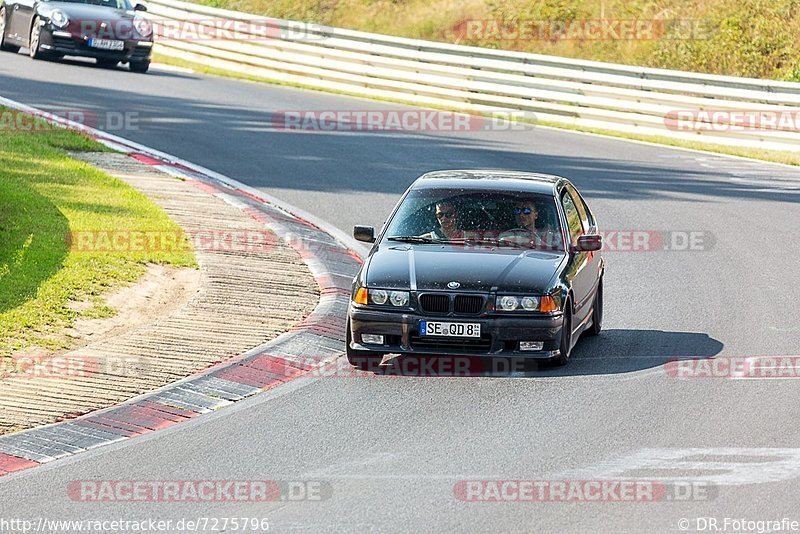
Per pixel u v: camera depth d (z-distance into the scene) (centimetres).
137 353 3619
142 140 7312
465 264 3706
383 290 3625
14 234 4600
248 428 3072
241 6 14200
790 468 2752
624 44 12031
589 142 8994
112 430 3022
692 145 9162
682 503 2522
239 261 4781
